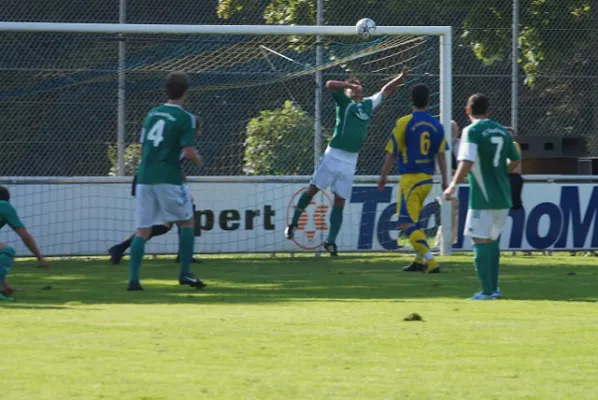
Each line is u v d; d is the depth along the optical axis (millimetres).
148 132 29625
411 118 35625
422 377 17047
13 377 16750
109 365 17812
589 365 18172
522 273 36344
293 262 40781
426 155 35812
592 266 39469
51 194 42062
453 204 44031
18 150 44719
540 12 49594
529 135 49125
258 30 42125
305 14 50594
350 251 43906
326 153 40938
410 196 35875
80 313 24438
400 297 28625
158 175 29688
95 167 45156
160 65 45156
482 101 27578
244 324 22609
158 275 34969
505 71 50000
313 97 46812
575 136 48062
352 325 22578
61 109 45000
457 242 44719
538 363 18312
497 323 23094
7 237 41844
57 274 35562
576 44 49438
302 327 22234
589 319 23859
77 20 48625
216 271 36844
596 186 45375
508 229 44719
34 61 46188
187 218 30500
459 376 17141
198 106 46719
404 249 44406
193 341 20281
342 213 41906
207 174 46719
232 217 43031
